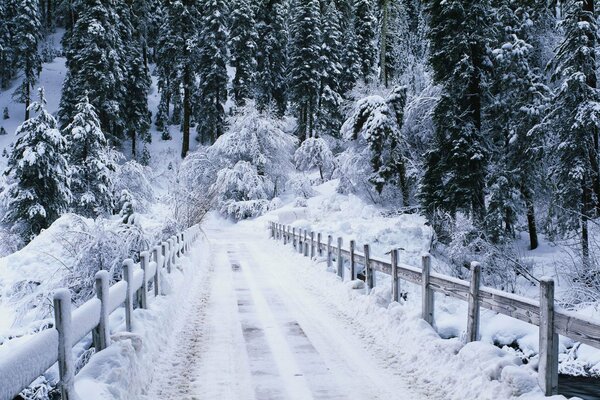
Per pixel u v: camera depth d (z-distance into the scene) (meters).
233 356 7.30
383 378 6.36
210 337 8.38
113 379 4.79
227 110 63.81
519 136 22.91
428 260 7.65
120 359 5.12
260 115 46.12
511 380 4.94
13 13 72.06
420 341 7.02
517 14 26.00
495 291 5.78
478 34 21.50
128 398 4.96
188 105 56.66
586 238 15.18
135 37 71.25
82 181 29.06
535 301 5.06
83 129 30.08
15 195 25.19
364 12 56.78
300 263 17.11
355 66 55.38
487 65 21.89
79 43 48.72
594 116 18.69
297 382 6.20
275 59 60.97
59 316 3.90
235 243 27.14
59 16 96.94
